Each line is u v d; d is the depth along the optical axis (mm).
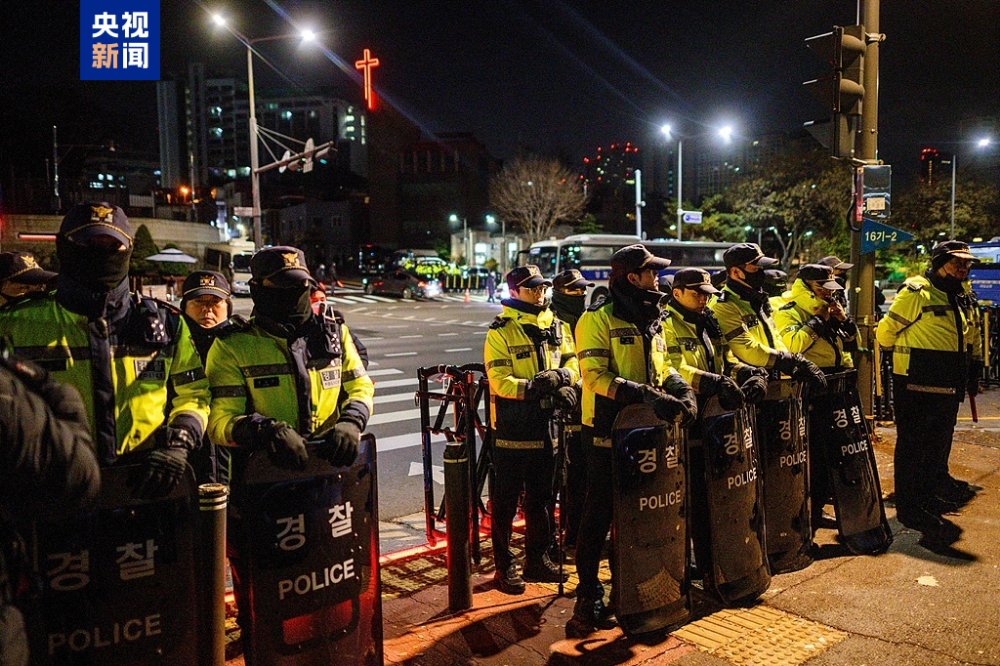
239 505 3135
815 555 4918
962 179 47000
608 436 3945
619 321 3926
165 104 143625
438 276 48438
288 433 2809
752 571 4211
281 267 3033
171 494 2684
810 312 5383
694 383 4070
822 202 40188
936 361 5516
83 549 2520
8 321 2580
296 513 2945
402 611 4172
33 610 2408
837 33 7277
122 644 2592
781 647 3719
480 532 5613
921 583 4438
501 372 4402
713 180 139125
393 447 8438
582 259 31922
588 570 3990
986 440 7645
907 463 5562
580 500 5016
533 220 59281
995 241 22453
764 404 4562
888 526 5105
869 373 7664
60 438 1833
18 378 1851
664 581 3863
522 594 4406
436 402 11094
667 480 3859
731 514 4133
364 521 3143
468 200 80500
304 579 2959
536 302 4578
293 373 3125
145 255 35125
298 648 2947
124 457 2693
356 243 79625
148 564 2635
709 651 3693
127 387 2682
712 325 4398
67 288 2613
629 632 3746
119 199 58344
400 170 81062
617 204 88688
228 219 85250
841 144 7531
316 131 148625
